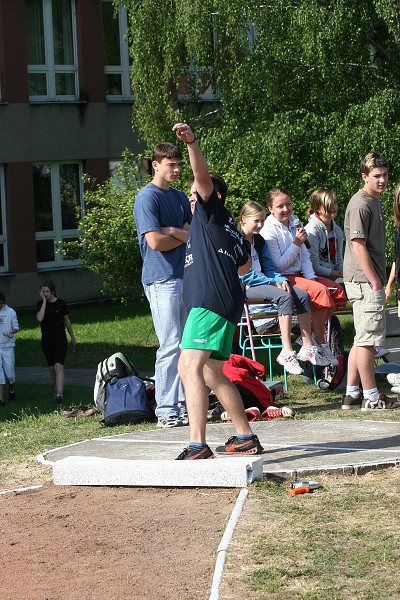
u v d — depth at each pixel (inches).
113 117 1599.4
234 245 366.6
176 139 1262.3
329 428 445.4
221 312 358.3
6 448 461.4
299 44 1083.9
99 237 1054.4
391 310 633.0
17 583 269.3
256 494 338.0
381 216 488.7
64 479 369.7
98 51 1577.3
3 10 1478.8
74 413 553.3
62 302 744.3
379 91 1040.2
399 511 314.5
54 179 1556.3
